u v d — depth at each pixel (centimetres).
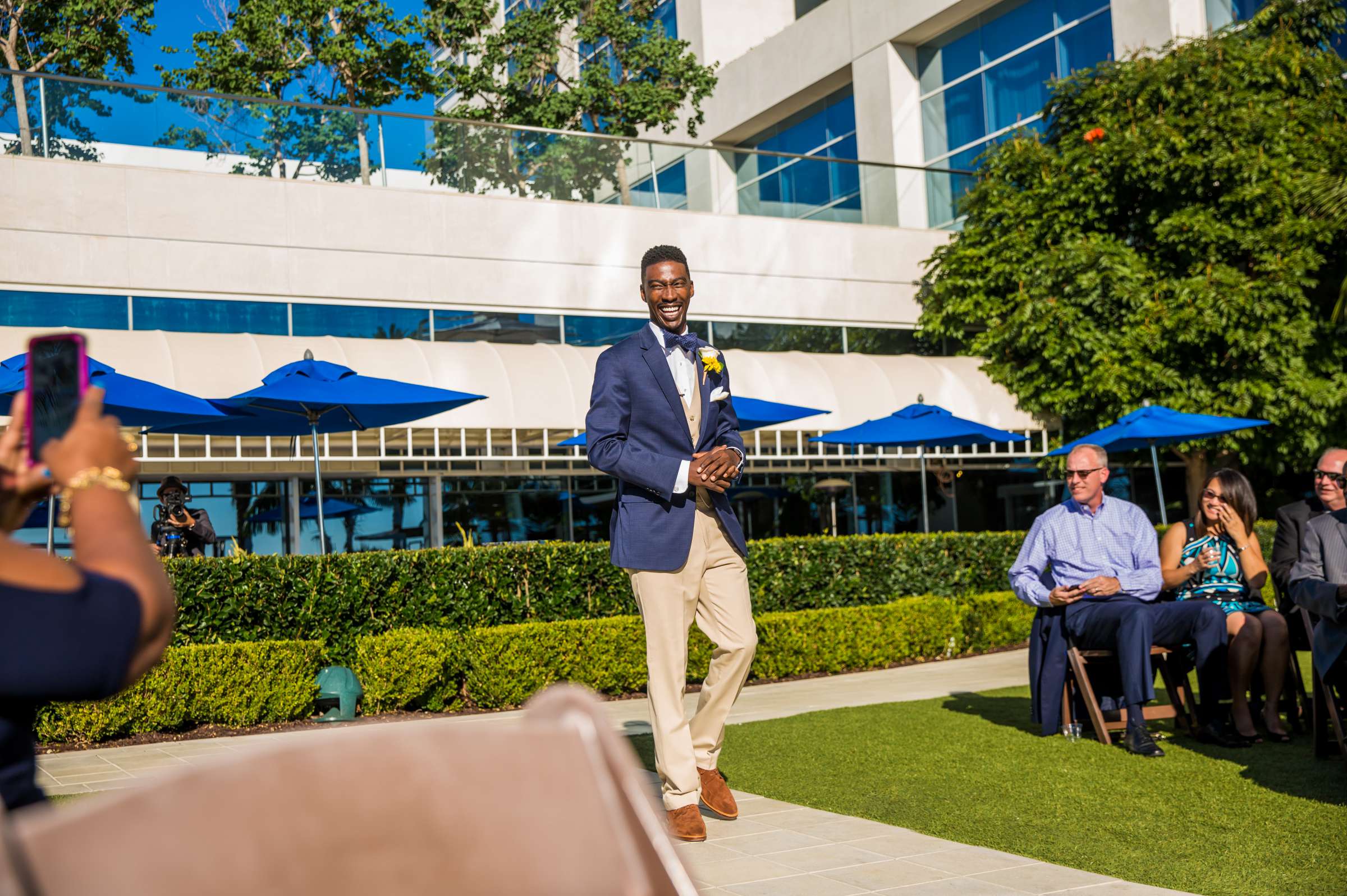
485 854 120
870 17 2438
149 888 108
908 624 1211
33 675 126
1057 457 1778
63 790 630
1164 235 1655
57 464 147
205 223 1491
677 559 479
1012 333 1756
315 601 966
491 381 1493
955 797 533
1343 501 694
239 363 1358
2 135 1398
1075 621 664
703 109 2877
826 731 734
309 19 2564
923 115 2431
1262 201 1616
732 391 1667
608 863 122
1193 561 698
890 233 1969
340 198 1573
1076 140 1784
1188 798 516
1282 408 1594
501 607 1040
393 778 118
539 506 1634
